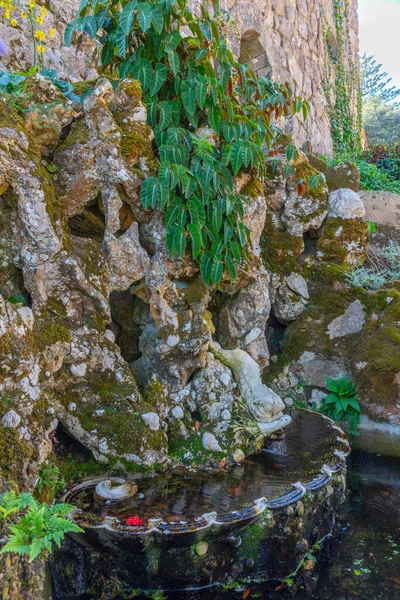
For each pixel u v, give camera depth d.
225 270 2.97
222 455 2.63
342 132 9.05
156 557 2.01
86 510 2.08
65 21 3.61
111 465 2.39
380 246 4.99
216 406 2.77
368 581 2.23
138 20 2.46
